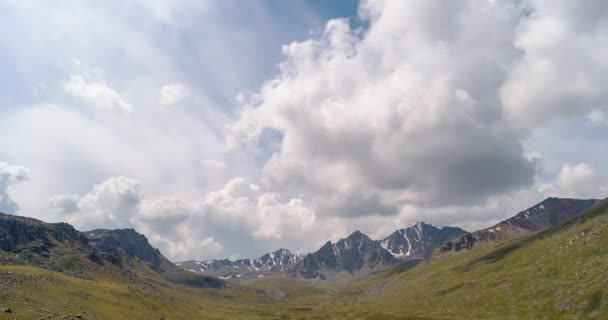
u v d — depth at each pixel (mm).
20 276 154750
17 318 99188
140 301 198750
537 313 171625
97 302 157875
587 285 174000
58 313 117312
